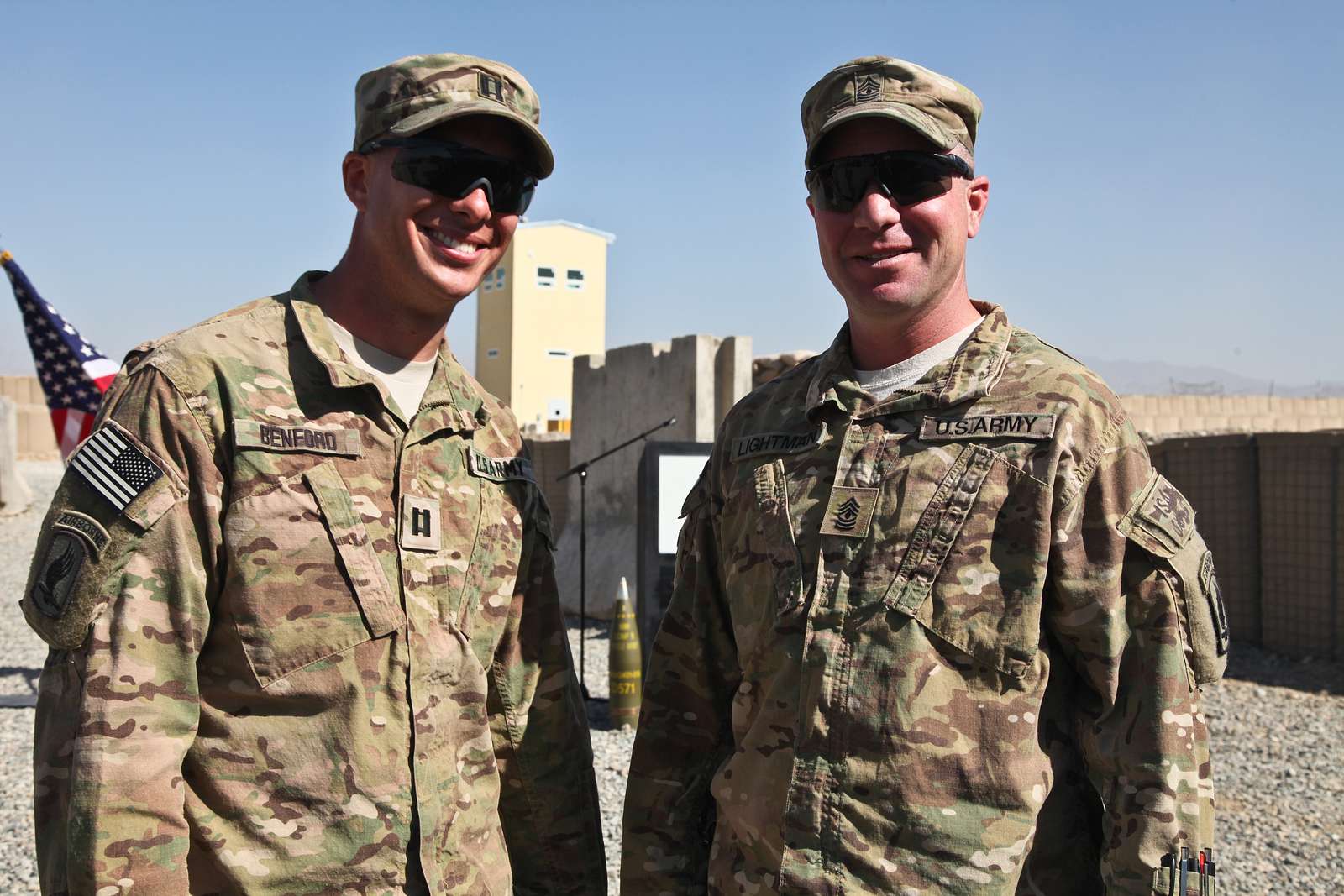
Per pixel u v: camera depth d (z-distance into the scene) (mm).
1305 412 15039
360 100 2189
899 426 2156
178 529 1863
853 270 2178
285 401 2021
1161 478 2043
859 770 1975
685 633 2430
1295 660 8547
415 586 2088
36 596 1827
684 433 9750
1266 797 5598
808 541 2160
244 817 1883
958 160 2133
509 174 2172
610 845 4844
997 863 1912
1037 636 1964
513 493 2373
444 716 2100
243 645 1907
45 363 7488
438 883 2016
